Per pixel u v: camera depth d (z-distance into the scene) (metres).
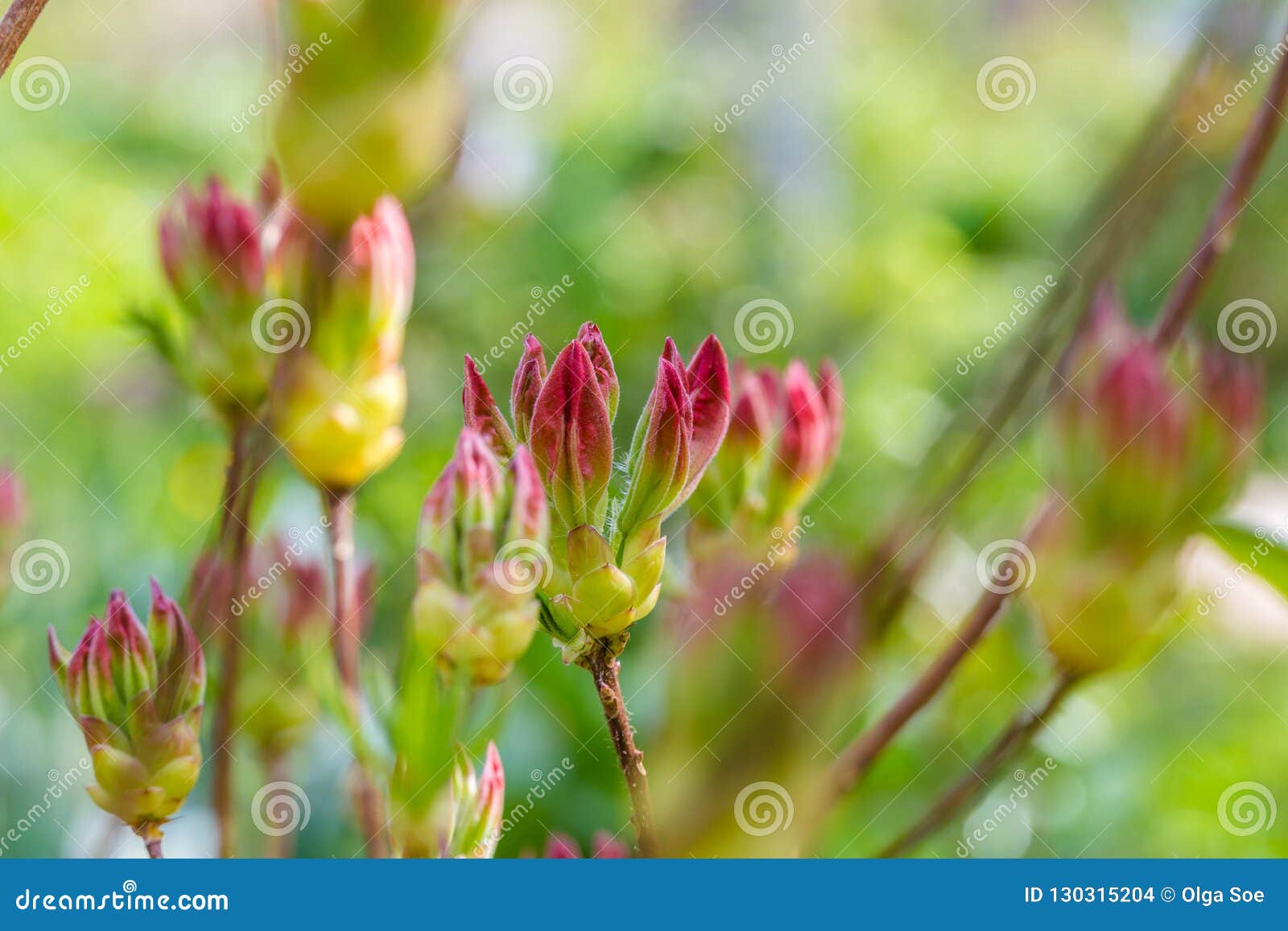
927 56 2.34
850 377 1.75
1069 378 0.63
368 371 0.66
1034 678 0.78
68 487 1.25
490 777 0.62
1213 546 0.63
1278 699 1.42
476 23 0.68
